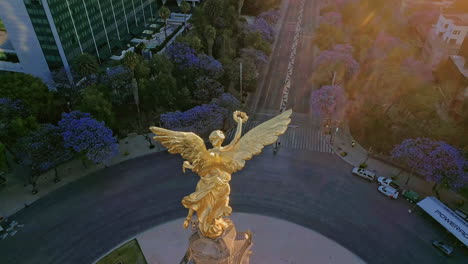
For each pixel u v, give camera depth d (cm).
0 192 7906
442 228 7188
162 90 9594
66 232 7100
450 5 15012
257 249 6719
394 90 9856
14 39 11156
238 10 15525
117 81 9856
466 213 7519
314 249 6775
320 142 9350
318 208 7594
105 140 7725
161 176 8350
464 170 7506
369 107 9756
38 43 11081
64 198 7800
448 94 10850
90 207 7600
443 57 11850
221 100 9275
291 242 6888
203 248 4234
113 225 7238
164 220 7338
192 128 8381
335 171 8494
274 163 8706
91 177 8306
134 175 8362
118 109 10419
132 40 14588
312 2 18550
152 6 16488
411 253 6762
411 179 8306
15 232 7094
